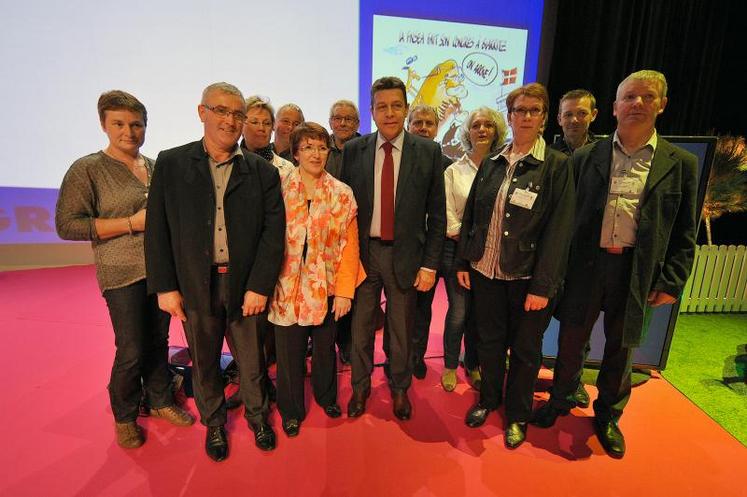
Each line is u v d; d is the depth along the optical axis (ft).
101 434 5.41
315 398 5.91
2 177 11.81
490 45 13.20
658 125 13.85
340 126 7.20
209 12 11.70
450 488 4.70
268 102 6.42
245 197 4.37
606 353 5.33
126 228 4.53
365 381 5.94
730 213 13.82
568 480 4.85
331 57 12.49
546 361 7.52
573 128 6.70
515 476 4.90
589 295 5.09
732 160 10.59
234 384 6.70
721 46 13.04
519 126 4.64
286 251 4.95
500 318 5.37
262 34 12.03
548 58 13.82
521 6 13.11
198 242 4.28
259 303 4.64
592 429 5.80
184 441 5.33
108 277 4.62
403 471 4.94
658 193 4.52
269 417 5.90
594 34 12.57
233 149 4.41
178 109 12.23
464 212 5.57
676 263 4.68
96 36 11.40
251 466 4.95
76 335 8.34
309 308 4.99
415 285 5.54
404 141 5.16
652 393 6.78
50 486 4.57
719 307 10.93
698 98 13.52
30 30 11.07
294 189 4.91
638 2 12.57
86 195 4.45
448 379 6.82
